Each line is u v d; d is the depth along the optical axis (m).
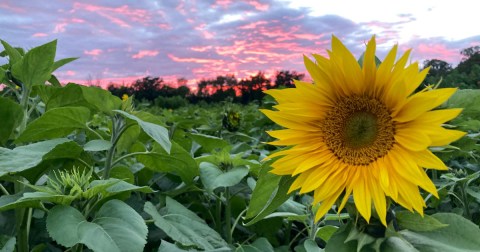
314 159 2.00
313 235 3.21
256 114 9.80
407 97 1.88
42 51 3.37
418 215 1.81
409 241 1.81
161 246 2.69
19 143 3.31
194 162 3.36
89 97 3.18
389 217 1.80
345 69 1.98
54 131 3.25
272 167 2.06
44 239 3.34
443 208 3.57
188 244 2.62
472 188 3.32
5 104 3.16
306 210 3.40
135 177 4.07
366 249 1.79
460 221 1.83
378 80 1.95
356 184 1.89
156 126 3.00
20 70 3.39
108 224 2.22
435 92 1.79
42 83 3.49
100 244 2.06
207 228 2.91
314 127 2.06
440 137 1.75
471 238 1.77
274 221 3.85
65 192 2.44
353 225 1.85
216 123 8.01
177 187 3.78
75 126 3.23
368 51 1.94
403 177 1.83
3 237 2.61
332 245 1.84
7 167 2.60
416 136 1.80
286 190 2.06
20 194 2.67
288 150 2.00
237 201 4.05
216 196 3.76
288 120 2.06
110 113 3.25
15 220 3.11
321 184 1.96
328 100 2.04
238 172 3.53
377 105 1.97
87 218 2.47
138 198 3.88
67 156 3.02
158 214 2.79
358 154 1.96
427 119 1.82
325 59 2.00
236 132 6.44
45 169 3.05
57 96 3.70
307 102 2.05
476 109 2.22
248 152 5.30
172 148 3.23
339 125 2.02
